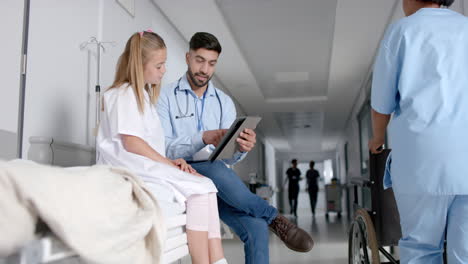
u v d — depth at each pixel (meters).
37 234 0.73
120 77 1.55
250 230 1.87
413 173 1.33
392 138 1.46
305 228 6.71
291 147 16.53
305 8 4.12
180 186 1.35
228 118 2.20
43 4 2.16
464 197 1.27
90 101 2.61
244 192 1.85
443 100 1.31
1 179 0.69
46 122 2.16
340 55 5.28
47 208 0.71
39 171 0.75
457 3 2.62
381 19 4.18
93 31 2.68
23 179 0.70
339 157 14.70
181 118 2.07
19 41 1.99
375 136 1.65
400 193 1.41
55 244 0.73
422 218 1.37
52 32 2.24
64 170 0.83
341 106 8.59
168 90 2.12
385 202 1.99
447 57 1.33
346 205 11.29
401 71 1.39
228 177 1.83
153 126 1.56
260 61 5.80
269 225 1.96
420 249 1.42
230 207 1.94
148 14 3.69
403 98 1.38
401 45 1.40
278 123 10.67
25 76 2.01
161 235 0.99
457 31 1.35
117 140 1.42
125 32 3.17
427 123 1.31
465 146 1.26
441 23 1.37
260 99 7.86
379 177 2.01
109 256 0.81
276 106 8.47
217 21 4.29
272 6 4.06
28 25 2.05
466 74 1.31
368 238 1.83
